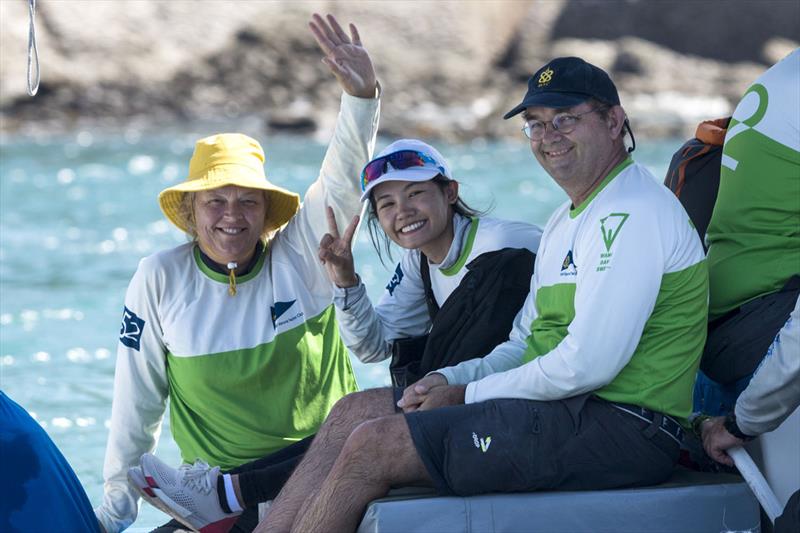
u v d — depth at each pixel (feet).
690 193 42.65
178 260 42.37
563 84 35.22
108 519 42.01
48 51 320.29
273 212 43.16
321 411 42.65
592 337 33.47
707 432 35.73
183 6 340.18
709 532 34.24
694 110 329.31
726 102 337.11
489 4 359.46
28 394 70.08
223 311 41.73
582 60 35.94
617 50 351.67
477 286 39.73
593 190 35.60
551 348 35.91
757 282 37.37
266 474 39.55
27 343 82.94
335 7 350.84
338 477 34.01
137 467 39.93
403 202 40.19
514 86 345.10
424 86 341.21
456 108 333.83
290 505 36.37
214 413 41.57
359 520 34.01
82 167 220.84
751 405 33.81
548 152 35.60
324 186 43.32
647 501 33.91
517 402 34.55
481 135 308.19
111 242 132.05
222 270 42.11
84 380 73.41
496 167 230.48
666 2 364.99
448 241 41.39
